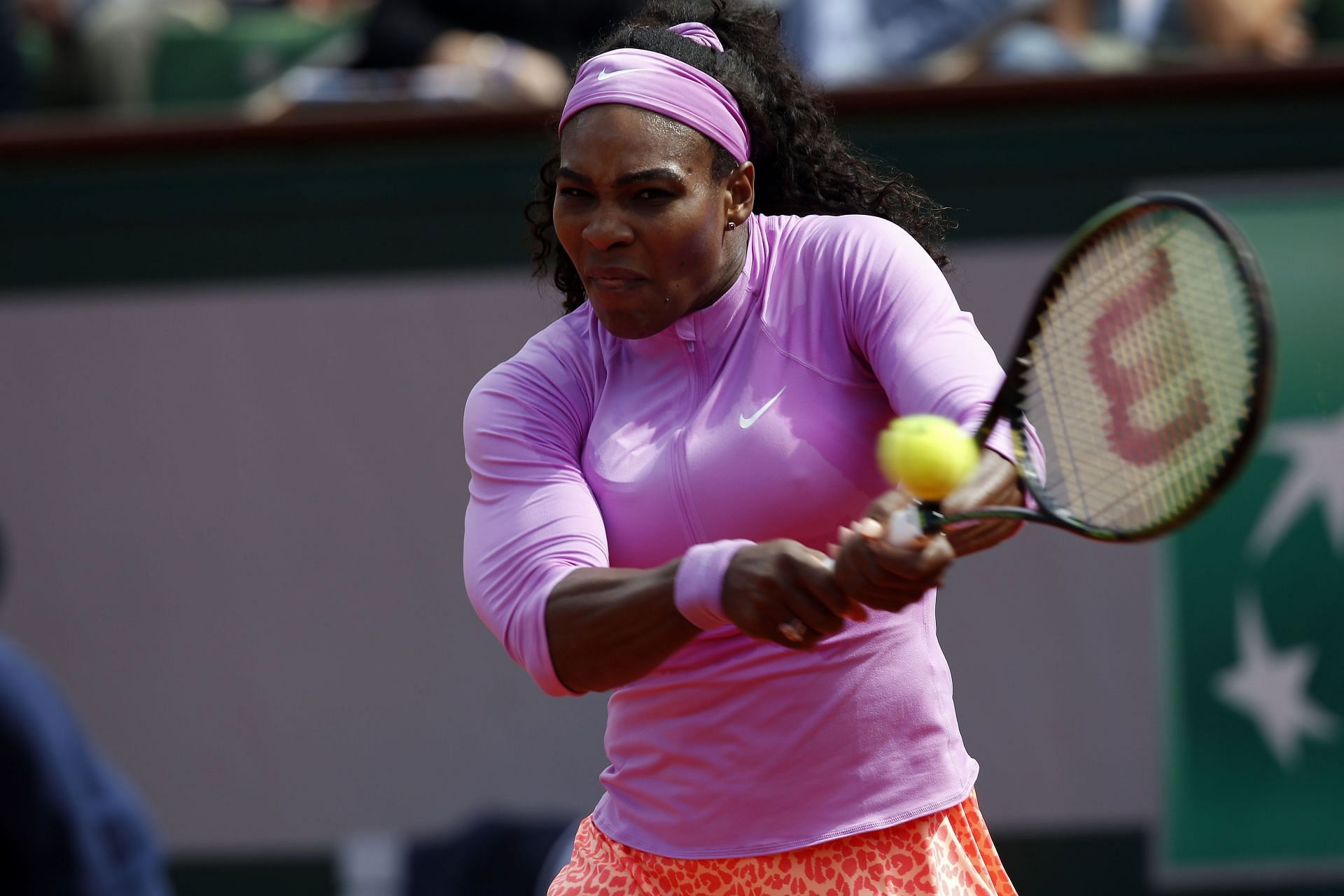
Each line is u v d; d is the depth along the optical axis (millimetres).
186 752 15828
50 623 15938
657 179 6418
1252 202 15172
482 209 15812
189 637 15852
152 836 7684
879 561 5188
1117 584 15109
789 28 17781
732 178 6727
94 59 19500
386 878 15508
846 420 6672
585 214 6578
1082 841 15164
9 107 18406
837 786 6785
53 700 7387
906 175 8180
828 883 6848
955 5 17391
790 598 5449
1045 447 6332
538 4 17734
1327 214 15094
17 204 16094
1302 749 14953
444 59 17406
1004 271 15320
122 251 16031
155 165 15984
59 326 16047
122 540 15938
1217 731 15031
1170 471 5328
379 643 15719
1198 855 15047
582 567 6492
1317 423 14969
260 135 15891
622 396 7016
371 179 15875
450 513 15711
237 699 15773
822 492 6625
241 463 15875
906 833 6871
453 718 15648
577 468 6969
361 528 15766
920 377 6297
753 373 6746
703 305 6801
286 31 20047
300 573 15789
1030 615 15195
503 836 14039
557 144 8039
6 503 16031
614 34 7570
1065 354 5766
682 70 6605
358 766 15695
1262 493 15016
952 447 5258
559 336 7281
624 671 6152
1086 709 15117
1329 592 14945
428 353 15781
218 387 15922
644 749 7113
